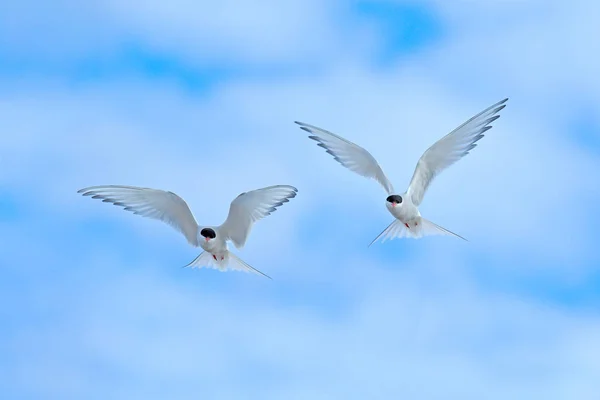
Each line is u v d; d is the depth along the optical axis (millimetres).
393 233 13570
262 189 12172
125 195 12305
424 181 13242
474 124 12734
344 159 13180
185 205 12453
